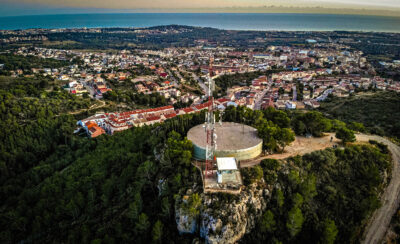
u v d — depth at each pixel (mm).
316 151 114188
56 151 189375
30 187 146625
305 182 96562
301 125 137500
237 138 119750
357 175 106312
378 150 120688
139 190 110500
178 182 98875
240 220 86875
